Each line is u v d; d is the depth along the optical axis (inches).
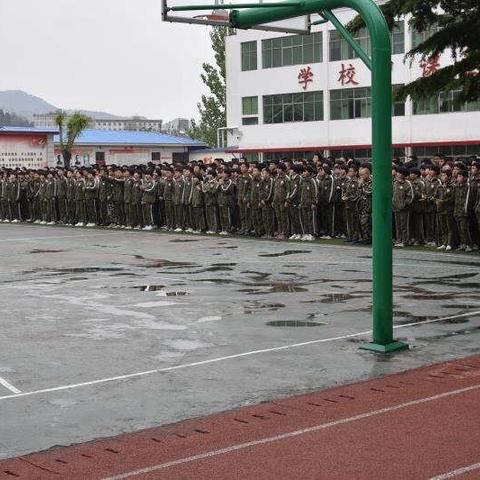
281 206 823.7
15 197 1221.1
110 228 1049.5
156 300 457.4
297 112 1915.6
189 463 203.0
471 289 475.2
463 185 673.6
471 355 313.4
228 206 895.7
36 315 417.4
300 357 315.6
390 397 257.3
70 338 359.3
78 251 753.6
